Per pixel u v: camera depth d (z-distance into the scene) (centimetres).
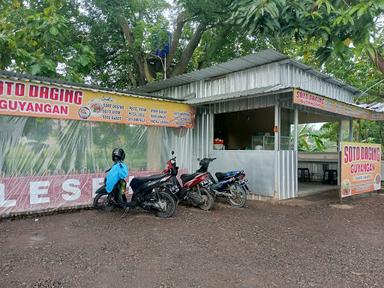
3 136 564
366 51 270
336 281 315
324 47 281
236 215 609
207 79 921
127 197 721
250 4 265
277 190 746
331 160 1151
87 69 954
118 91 676
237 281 313
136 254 388
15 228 504
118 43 1345
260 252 399
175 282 310
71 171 637
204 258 376
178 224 536
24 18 800
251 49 1391
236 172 695
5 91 537
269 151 762
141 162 760
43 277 319
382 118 934
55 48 862
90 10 1196
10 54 746
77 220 558
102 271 336
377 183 880
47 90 580
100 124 683
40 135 603
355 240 456
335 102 755
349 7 257
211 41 1423
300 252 401
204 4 1048
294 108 805
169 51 1355
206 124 896
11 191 563
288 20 268
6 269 339
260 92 680
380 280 320
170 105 781
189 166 868
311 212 643
